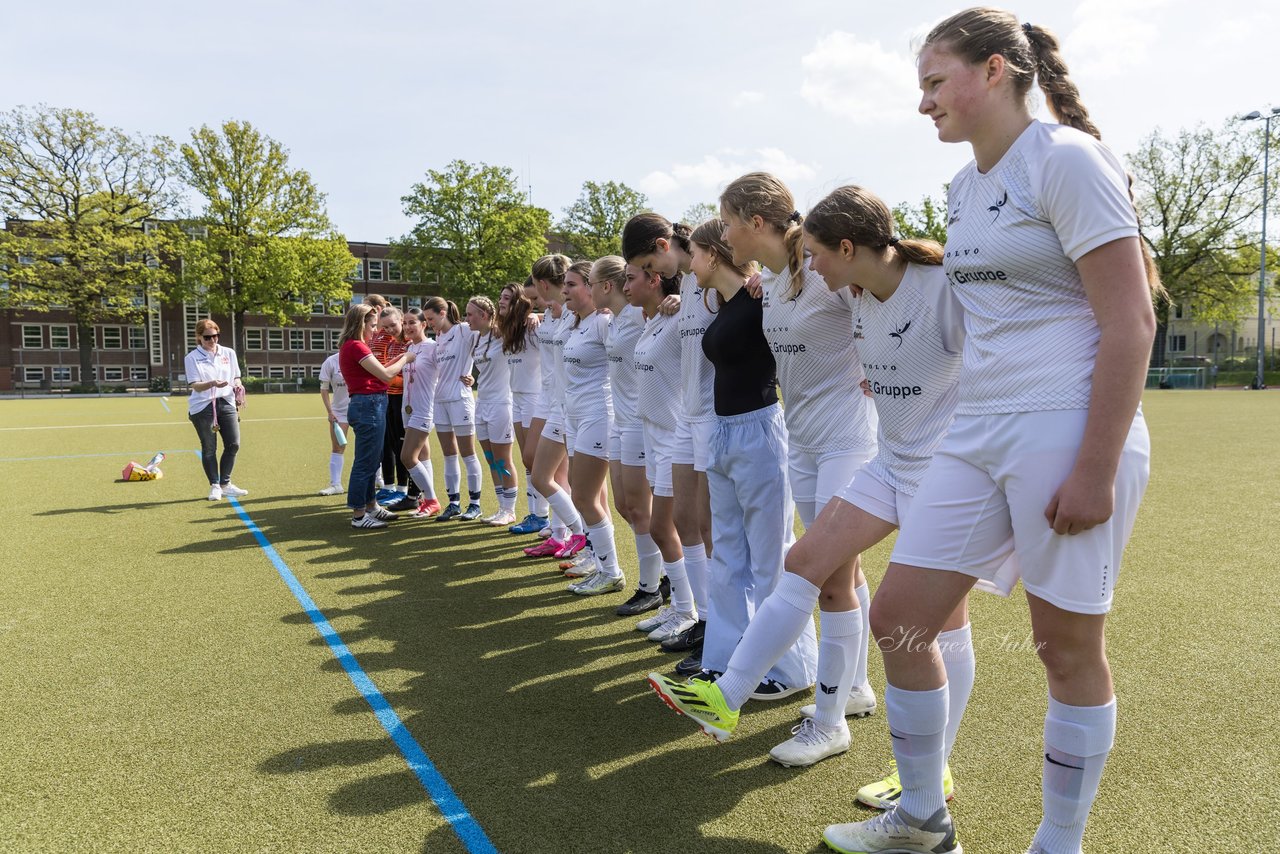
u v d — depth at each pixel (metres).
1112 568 1.75
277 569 5.39
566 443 5.43
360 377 6.61
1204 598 4.43
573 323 5.05
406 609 4.50
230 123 39.25
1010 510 1.80
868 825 2.16
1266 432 13.59
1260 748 2.71
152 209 41.25
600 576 4.86
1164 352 41.56
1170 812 2.32
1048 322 1.71
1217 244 39.06
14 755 2.76
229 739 2.88
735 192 2.68
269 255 40.03
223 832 2.27
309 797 2.47
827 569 2.33
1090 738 1.82
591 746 2.83
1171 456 10.51
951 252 1.87
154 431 16.48
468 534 6.58
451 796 2.47
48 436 15.36
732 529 3.27
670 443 3.89
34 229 39.25
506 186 44.94
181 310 50.16
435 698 3.26
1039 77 1.83
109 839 2.24
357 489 6.70
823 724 2.74
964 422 1.87
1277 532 6.06
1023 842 2.20
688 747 2.82
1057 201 1.63
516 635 4.06
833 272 2.25
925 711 2.02
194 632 4.09
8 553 5.85
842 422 2.74
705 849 2.19
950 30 1.78
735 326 3.06
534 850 2.17
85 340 41.19
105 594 4.78
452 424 7.12
